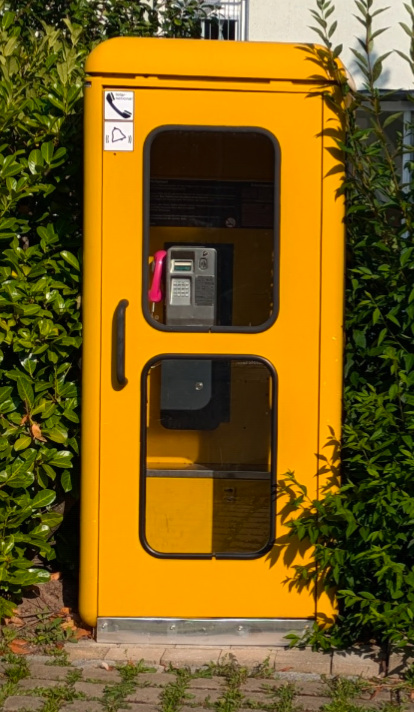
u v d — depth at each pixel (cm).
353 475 427
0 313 450
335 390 421
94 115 414
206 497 435
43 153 457
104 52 412
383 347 414
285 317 419
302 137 414
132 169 416
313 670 404
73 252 472
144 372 421
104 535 427
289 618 428
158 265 419
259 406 433
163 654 419
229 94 412
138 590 428
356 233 436
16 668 395
